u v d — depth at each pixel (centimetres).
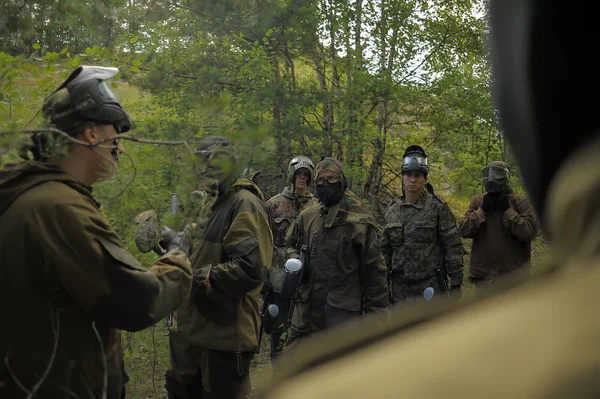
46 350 196
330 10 824
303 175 567
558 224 25
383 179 1009
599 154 24
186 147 208
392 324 27
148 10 299
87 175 209
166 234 251
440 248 492
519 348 21
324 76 883
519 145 28
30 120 232
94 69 211
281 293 428
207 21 682
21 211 194
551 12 26
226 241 339
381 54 881
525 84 27
